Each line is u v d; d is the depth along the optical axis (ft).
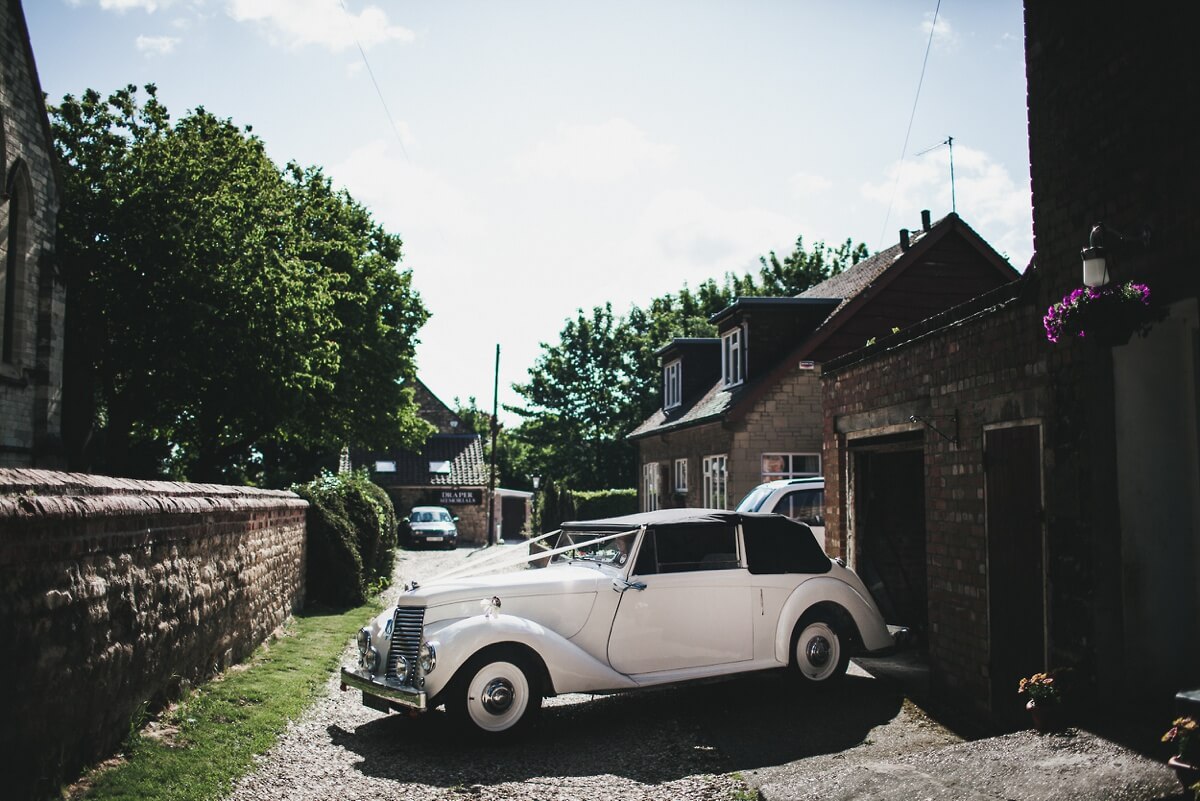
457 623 22.67
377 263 105.29
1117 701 18.45
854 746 21.62
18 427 53.98
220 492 27.30
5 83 51.67
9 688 14.43
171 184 69.15
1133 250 18.13
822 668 27.45
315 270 86.07
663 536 26.23
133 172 69.92
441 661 21.93
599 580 25.00
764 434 66.13
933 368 26.81
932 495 26.84
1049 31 20.97
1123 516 18.80
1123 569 18.71
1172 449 19.04
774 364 70.95
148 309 67.72
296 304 75.77
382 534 57.36
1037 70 21.39
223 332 69.31
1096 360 18.95
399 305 110.93
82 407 69.46
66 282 61.31
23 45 53.31
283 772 19.31
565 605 24.48
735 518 27.35
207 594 25.64
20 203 54.34
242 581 30.04
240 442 89.97
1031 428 21.35
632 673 24.93
